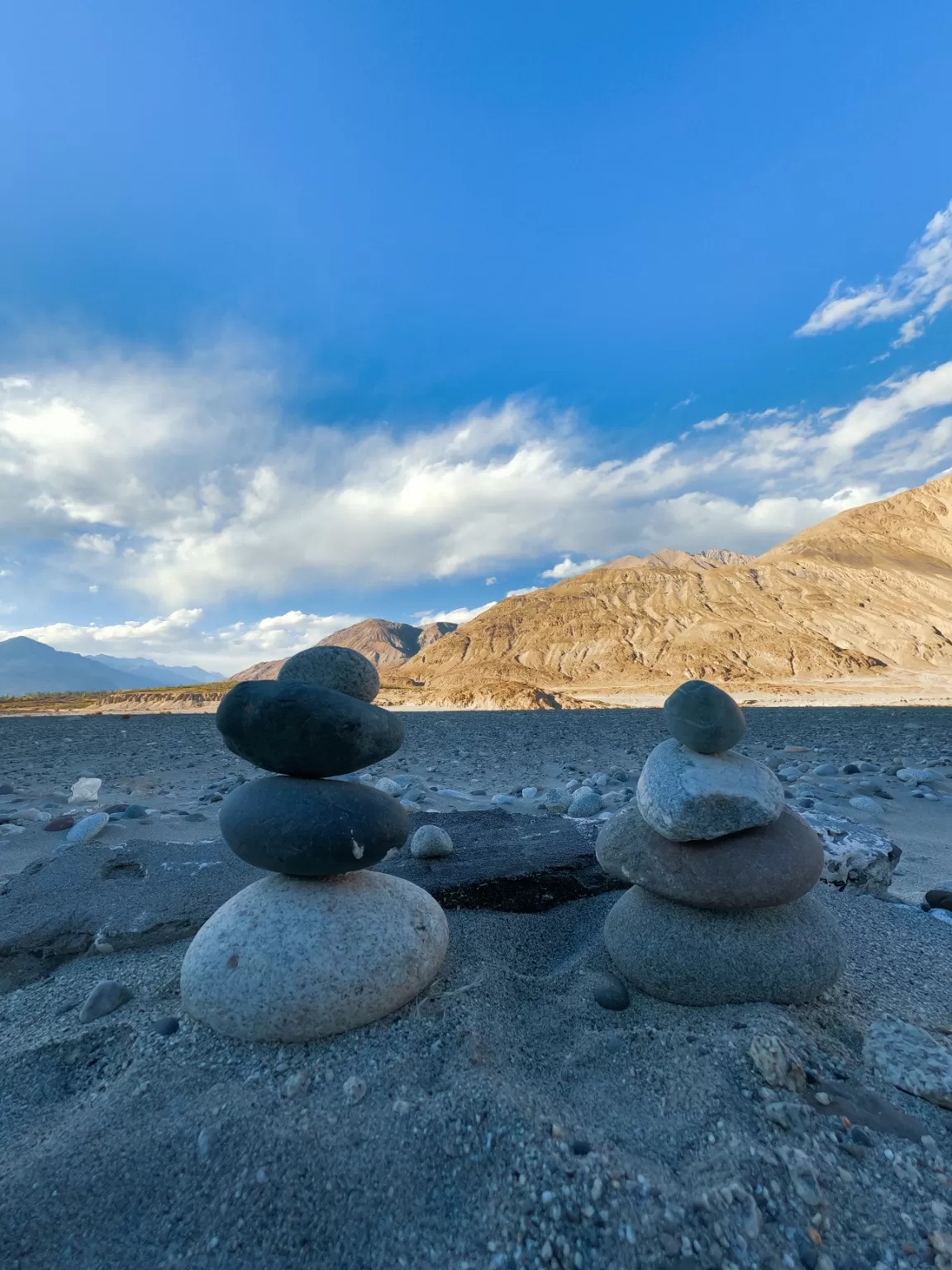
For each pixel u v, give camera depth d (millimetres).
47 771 9266
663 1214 1520
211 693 41406
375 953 2373
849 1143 1736
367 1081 2014
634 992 2596
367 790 2752
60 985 2857
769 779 2658
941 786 7031
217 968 2357
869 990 2584
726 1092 1927
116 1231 1578
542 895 3555
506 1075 2068
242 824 2562
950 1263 1418
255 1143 1786
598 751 10977
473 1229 1523
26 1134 1947
